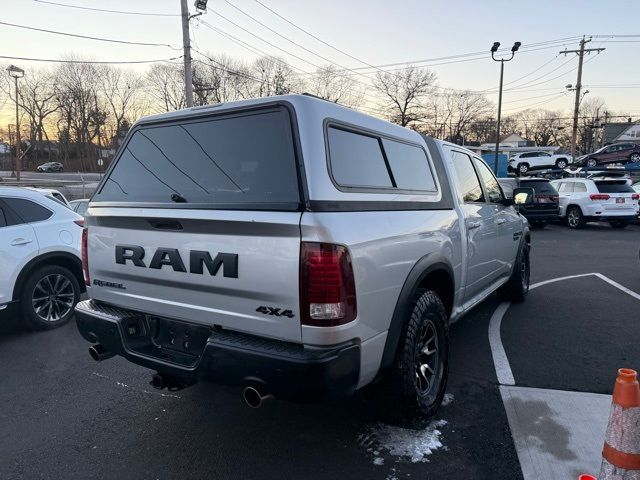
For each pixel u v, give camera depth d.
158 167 3.13
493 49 29.23
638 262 9.95
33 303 5.42
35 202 5.62
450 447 3.02
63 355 4.78
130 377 4.23
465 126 77.88
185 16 20.91
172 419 3.46
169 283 2.87
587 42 40.25
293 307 2.40
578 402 3.58
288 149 2.56
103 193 3.38
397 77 64.06
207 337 2.79
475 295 4.81
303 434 3.21
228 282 2.59
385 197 2.98
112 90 70.62
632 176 32.69
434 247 3.40
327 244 2.36
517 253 6.12
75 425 3.40
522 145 84.06
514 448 2.99
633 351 4.63
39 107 69.12
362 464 2.86
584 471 2.75
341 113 2.84
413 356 3.01
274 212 2.46
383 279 2.73
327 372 2.34
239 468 2.86
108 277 3.23
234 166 2.73
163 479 2.77
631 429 1.98
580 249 12.03
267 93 52.59
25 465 2.93
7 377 4.25
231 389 3.92
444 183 3.93
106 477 2.80
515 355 4.55
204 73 52.47
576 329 5.33
